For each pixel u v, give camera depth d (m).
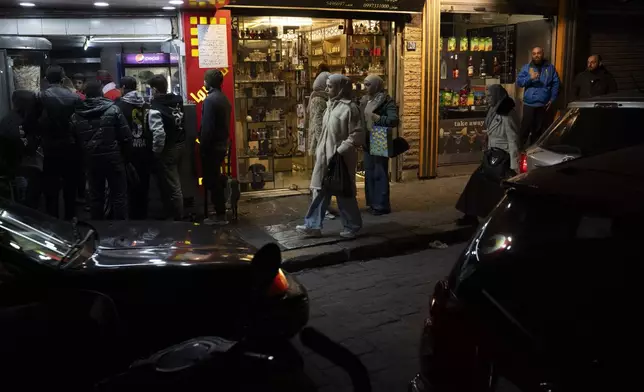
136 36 8.20
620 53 12.29
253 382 2.25
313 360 4.22
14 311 2.84
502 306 2.23
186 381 2.23
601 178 2.36
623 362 1.87
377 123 7.95
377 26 10.06
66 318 2.83
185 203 8.20
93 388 2.53
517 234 2.41
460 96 11.18
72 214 7.35
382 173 8.10
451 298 2.38
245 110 9.79
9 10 7.55
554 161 5.91
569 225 2.28
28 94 6.85
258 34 9.57
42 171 7.25
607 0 11.82
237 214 8.25
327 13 9.43
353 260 6.69
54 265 3.26
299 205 8.85
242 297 3.44
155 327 3.43
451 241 7.41
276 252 2.24
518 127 7.16
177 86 8.76
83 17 7.85
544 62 10.80
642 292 2.00
